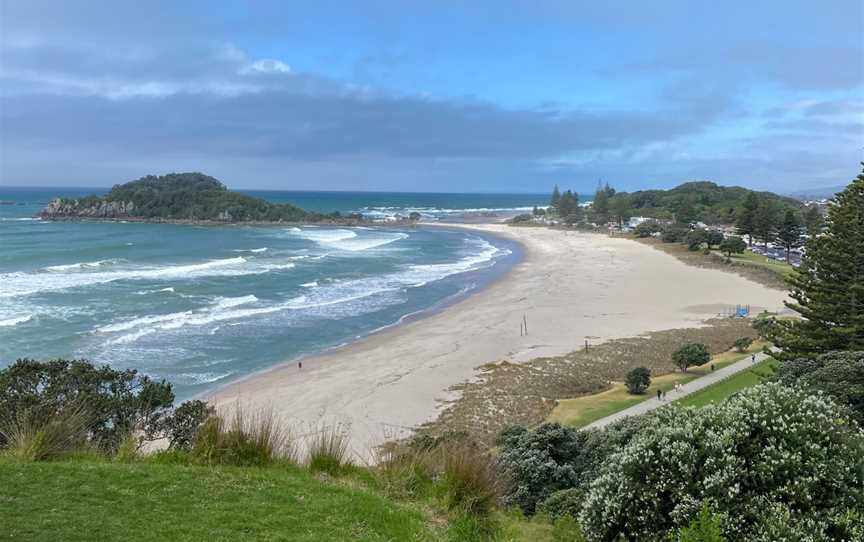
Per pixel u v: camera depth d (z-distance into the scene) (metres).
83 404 10.24
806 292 27.78
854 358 18.19
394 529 6.05
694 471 6.55
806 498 6.04
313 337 37.75
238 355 33.19
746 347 36.62
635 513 6.68
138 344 33.62
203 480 6.72
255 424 8.57
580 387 29.55
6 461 6.88
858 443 6.62
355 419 24.47
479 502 7.20
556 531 7.79
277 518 5.93
